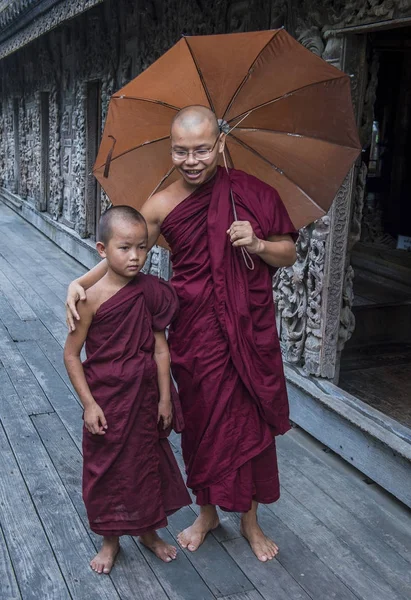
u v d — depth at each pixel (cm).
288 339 429
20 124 1356
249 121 281
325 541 312
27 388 479
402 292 614
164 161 295
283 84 270
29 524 317
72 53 909
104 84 764
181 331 272
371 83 371
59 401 459
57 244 1044
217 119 278
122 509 270
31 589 274
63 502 336
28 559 292
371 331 547
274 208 267
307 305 409
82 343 264
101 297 259
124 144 290
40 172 1162
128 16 682
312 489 357
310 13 372
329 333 401
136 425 265
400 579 288
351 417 365
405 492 332
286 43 255
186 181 257
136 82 271
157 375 273
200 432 275
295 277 409
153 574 285
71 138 952
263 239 263
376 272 680
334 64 362
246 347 265
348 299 405
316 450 401
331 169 293
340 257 390
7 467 368
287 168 294
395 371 492
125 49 702
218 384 267
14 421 425
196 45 253
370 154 735
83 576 283
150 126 287
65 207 1024
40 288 771
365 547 309
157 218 270
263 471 285
